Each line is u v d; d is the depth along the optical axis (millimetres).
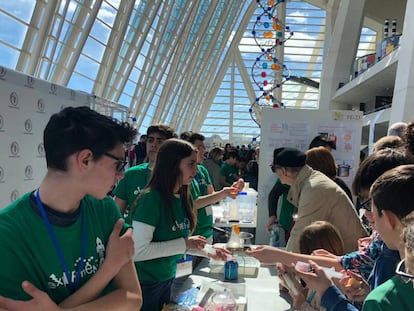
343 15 18047
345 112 4328
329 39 21312
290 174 2729
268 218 4262
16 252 1016
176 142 2146
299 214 2582
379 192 1118
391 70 12070
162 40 13898
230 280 2568
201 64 23266
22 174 2674
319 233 2180
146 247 2000
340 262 1893
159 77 15375
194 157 2156
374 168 1529
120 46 9906
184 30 16359
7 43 6051
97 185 1081
